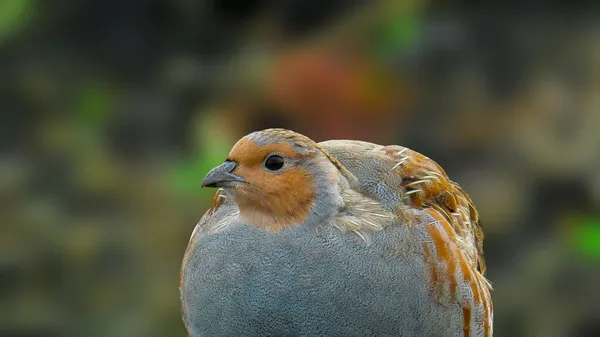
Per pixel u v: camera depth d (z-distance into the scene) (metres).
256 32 12.88
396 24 12.52
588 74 13.02
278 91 11.91
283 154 5.77
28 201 12.30
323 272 5.74
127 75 13.20
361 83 11.95
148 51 13.32
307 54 11.98
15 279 11.89
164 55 13.48
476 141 12.77
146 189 12.29
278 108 11.96
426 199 6.49
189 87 12.90
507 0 13.06
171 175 12.20
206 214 6.58
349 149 6.50
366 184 6.21
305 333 5.80
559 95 12.92
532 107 12.92
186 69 13.00
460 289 6.18
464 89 12.78
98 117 12.95
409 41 12.59
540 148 12.68
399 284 5.86
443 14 13.05
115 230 12.05
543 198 12.59
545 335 11.79
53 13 13.27
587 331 11.79
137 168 12.54
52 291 11.89
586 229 12.06
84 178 12.44
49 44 13.30
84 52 13.34
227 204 6.37
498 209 12.47
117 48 13.23
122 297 11.75
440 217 6.33
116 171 12.48
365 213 5.93
